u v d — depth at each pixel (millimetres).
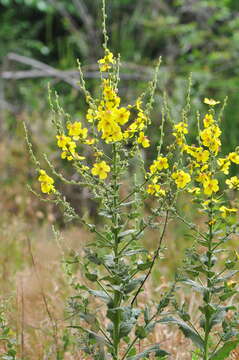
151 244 6594
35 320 4742
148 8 13141
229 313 4449
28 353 4379
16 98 12508
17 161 9328
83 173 3344
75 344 4207
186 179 3287
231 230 3391
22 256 6309
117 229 3297
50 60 14906
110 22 13461
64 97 11523
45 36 15141
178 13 12758
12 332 4496
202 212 3434
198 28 12695
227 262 3365
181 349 4262
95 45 12391
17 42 14344
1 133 10883
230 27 11961
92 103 3402
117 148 3311
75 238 6418
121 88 11047
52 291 5117
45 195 8805
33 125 9945
